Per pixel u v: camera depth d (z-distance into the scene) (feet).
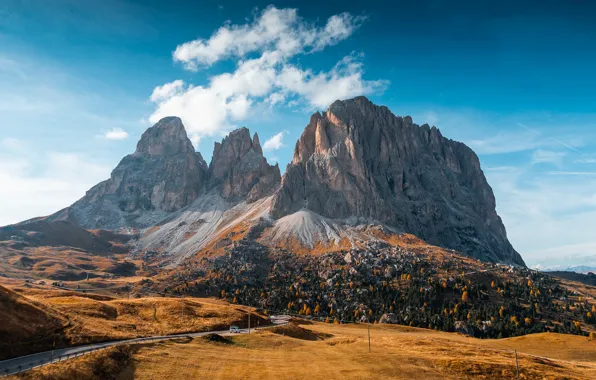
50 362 251.60
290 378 279.90
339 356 355.15
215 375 275.18
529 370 330.95
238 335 416.67
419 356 361.92
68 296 560.61
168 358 299.79
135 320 443.32
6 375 221.66
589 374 348.18
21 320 328.08
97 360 261.85
